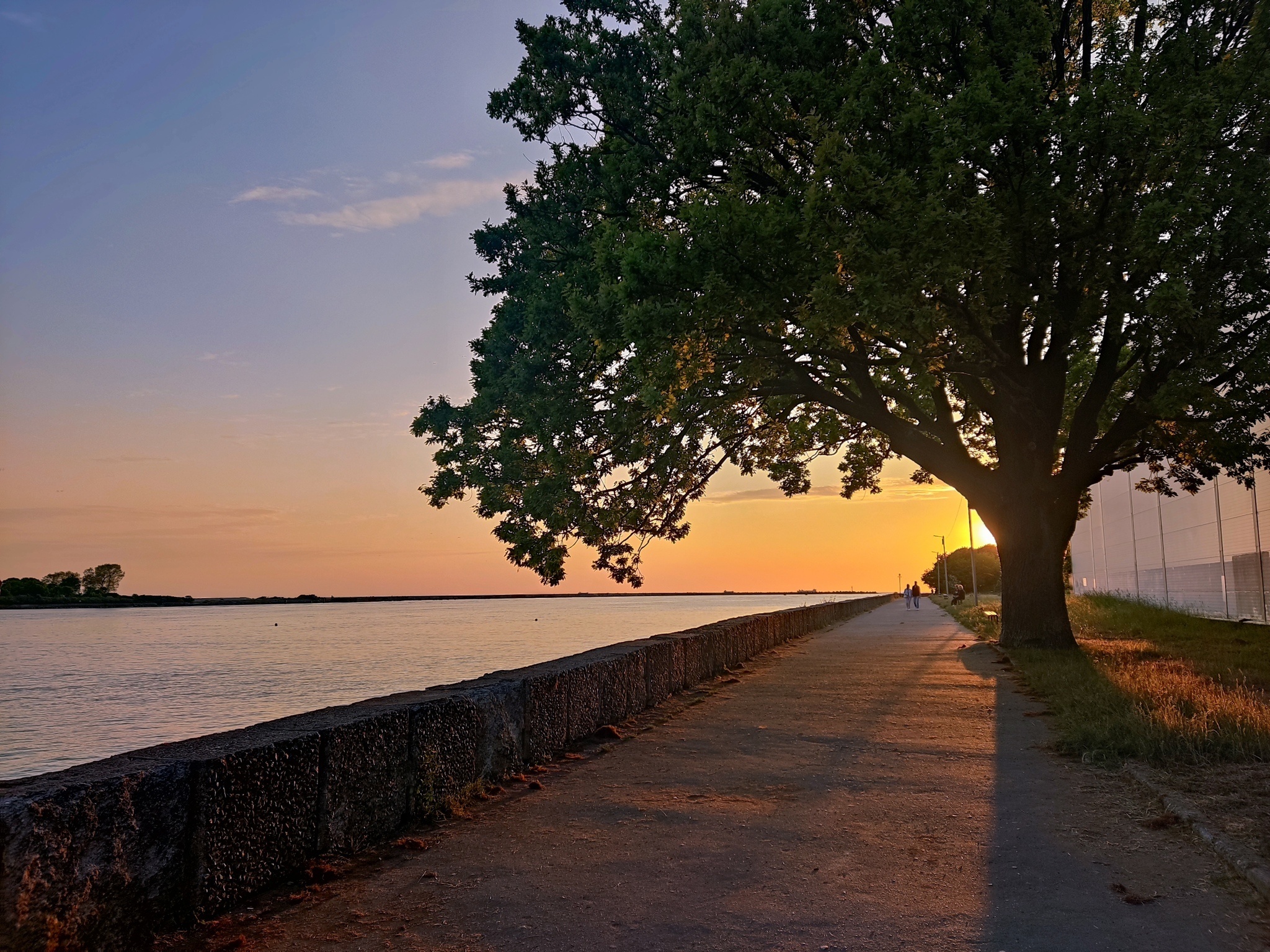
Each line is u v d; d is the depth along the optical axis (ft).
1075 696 36.96
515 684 25.61
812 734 31.89
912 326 43.04
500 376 60.44
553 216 59.77
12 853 11.02
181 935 13.51
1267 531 84.58
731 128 50.85
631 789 23.57
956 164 44.45
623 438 56.13
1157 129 45.06
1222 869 16.47
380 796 18.76
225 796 14.65
